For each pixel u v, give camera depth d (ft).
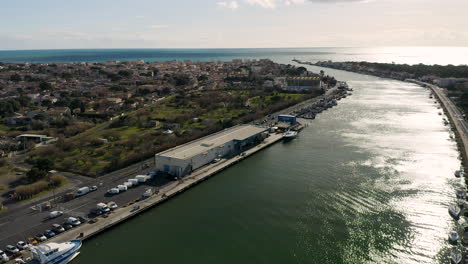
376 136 510.99
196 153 378.73
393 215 272.31
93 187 314.35
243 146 457.27
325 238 243.81
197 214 280.10
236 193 319.06
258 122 600.80
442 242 235.81
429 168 372.38
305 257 223.71
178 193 317.01
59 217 262.47
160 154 369.50
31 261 210.38
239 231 254.47
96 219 259.80
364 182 336.49
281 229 256.11
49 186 317.63
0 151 417.49
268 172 371.76
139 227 260.21
